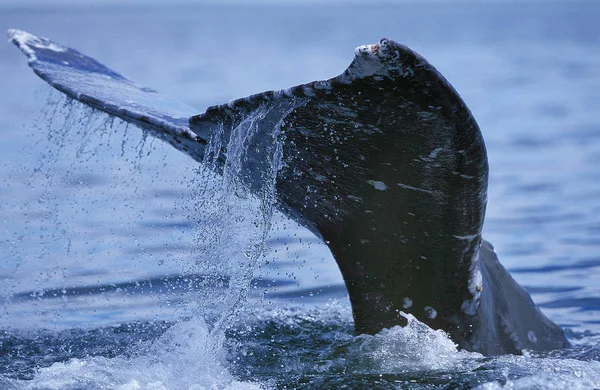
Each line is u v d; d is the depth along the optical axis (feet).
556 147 218.59
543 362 70.28
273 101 55.98
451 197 62.28
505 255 129.29
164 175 162.91
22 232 129.90
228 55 467.11
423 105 53.06
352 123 57.26
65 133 85.35
